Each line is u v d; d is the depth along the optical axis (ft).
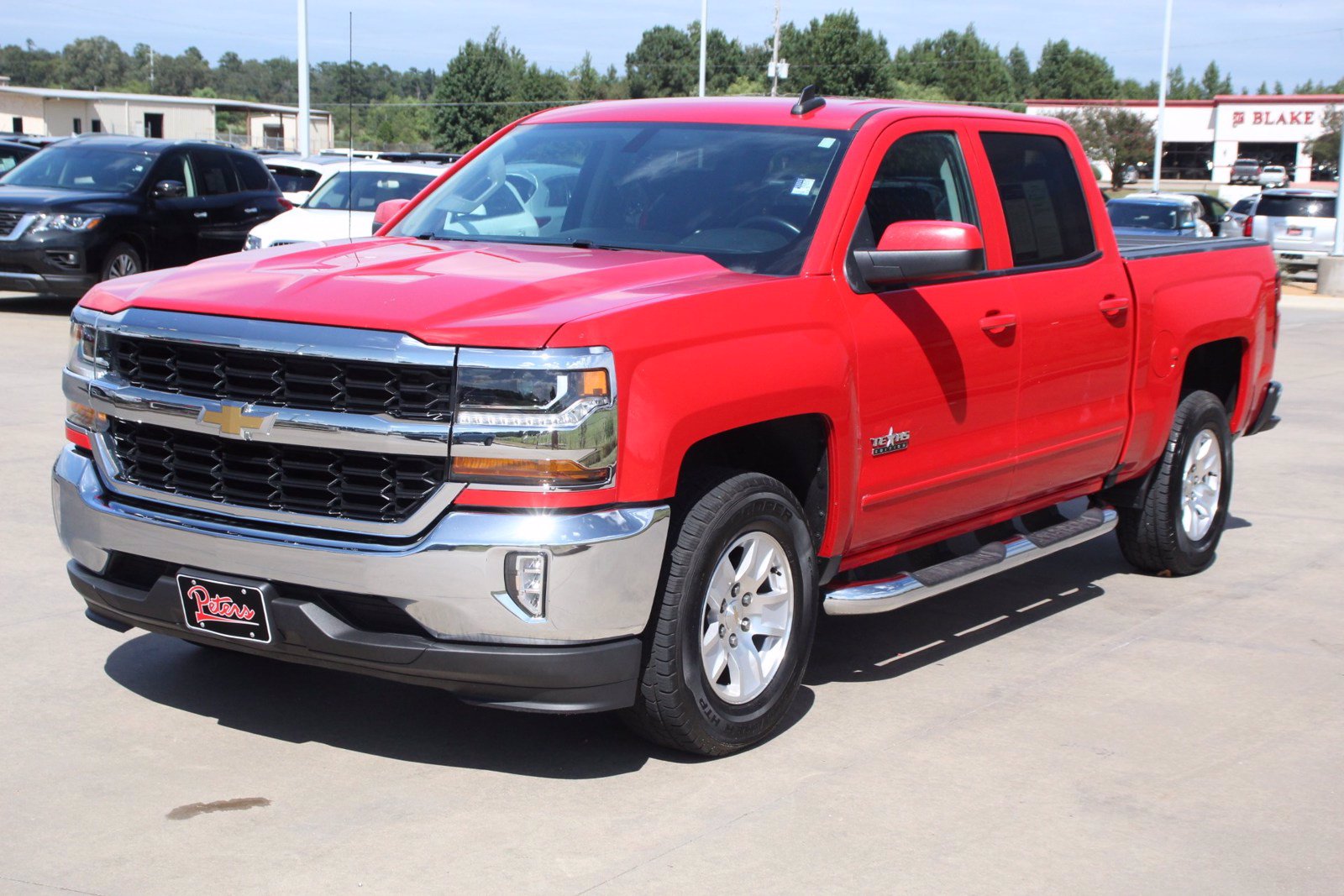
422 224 17.54
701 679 13.56
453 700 15.55
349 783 13.29
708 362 13.20
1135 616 20.10
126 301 13.64
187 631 13.25
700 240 15.58
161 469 13.43
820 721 15.40
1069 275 18.44
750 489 13.78
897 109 16.89
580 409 12.14
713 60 326.24
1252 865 12.29
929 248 14.94
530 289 13.21
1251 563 23.38
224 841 12.00
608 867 11.77
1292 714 16.19
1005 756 14.58
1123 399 19.72
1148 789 13.88
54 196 49.42
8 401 32.63
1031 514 19.81
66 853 11.68
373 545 12.31
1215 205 97.86
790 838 12.44
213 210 54.08
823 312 14.69
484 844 12.10
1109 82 468.34
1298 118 251.60
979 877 11.85
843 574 16.28
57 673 15.90
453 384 12.08
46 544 21.04
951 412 16.40
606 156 17.21
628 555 12.47
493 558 12.07
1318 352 56.03
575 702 12.64
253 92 474.49
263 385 12.67
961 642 18.63
